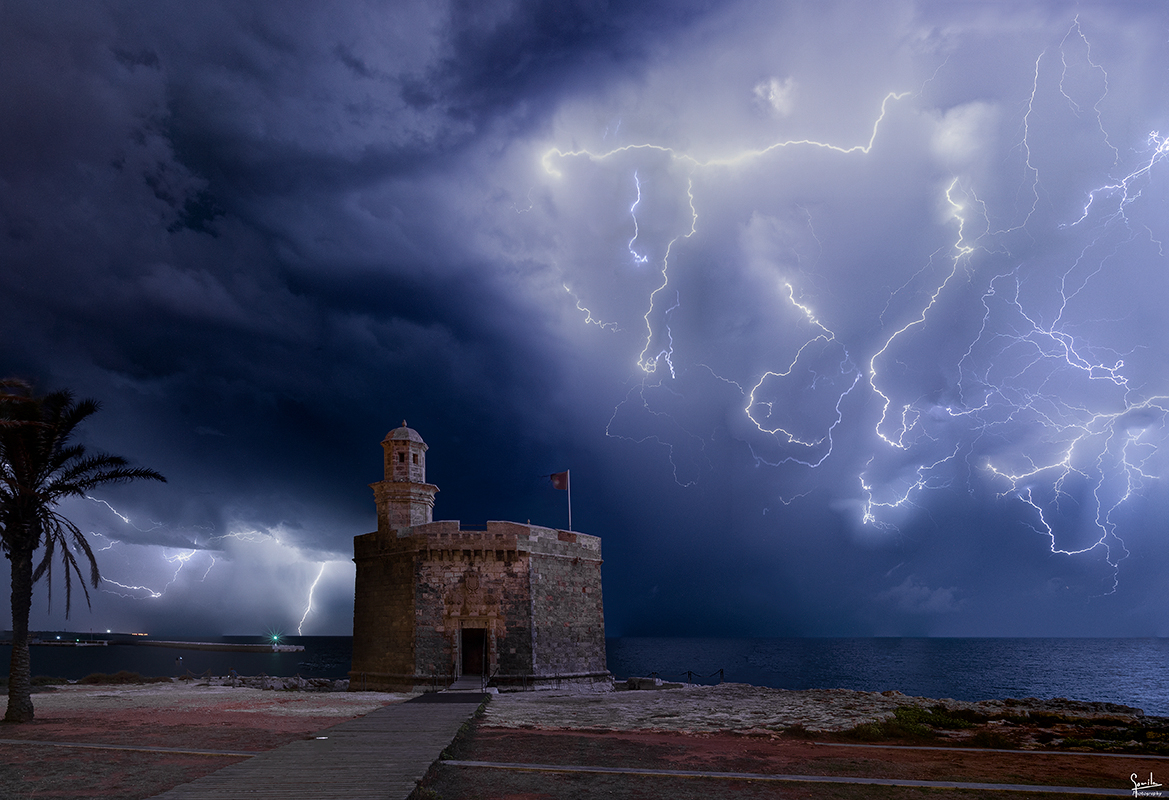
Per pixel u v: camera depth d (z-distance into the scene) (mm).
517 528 49000
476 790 16344
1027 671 134500
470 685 44812
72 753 20281
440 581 47438
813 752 21656
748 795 16125
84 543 30062
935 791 16750
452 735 21891
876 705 32000
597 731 25609
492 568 47969
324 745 20016
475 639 50125
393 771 16328
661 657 187000
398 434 52000
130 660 160500
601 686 50906
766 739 24125
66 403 30484
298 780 15422
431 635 46531
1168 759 20828
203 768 18109
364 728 23500
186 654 197875
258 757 18078
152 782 16438
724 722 27703
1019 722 27750
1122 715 29266
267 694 41281
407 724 24516
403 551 48688
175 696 39625
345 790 14547
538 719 28547
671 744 22781
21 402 28906
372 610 50188
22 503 28922
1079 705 34000
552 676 48219
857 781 17469
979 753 21656
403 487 51094
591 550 54312
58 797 15008
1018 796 16375
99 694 41500
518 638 47094
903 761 20250
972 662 164750
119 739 22781
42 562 29188
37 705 34062
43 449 29219
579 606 52125
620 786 16859
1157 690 96750
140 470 31219
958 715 29250
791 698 36969
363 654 49938
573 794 16031
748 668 142375
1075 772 18891
